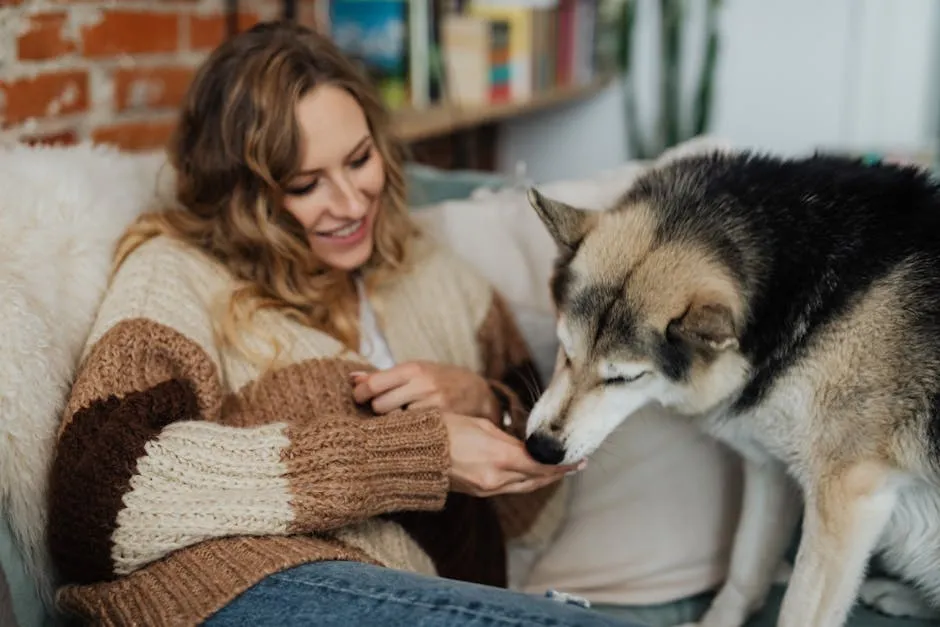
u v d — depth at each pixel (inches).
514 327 67.1
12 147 55.4
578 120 166.6
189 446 41.5
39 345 44.0
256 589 38.1
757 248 50.7
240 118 53.3
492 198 74.7
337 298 58.7
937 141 151.9
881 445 48.5
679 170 57.3
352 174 56.4
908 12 148.3
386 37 109.0
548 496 62.2
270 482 41.6
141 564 40.8
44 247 48.3
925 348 47.6
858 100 154.0
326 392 51.3
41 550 42.9
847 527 49.3
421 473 45.9
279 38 55.1
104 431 41.5
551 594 41.6
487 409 57.0
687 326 47.4
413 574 40.0
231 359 51.5
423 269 64.4
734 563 56.5
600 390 51.2
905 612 56.9
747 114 160.6
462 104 119.3
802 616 50.3
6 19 62.5
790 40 154.6
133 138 77.0
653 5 158.4
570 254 54.8
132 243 53.1
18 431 42.0
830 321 49.1
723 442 59.2
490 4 134.8
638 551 59.9
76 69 69.7
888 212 50.8
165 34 79.1
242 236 54.8
